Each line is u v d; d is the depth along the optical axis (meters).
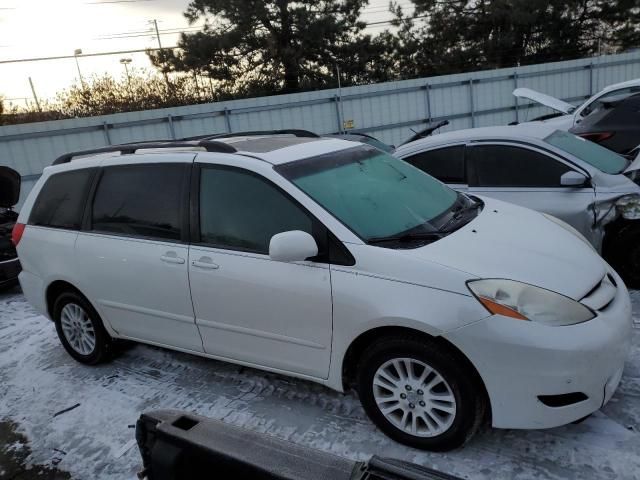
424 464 2.92
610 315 2.86
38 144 14.89
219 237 3.55
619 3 29.25
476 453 2.95
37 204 4.66
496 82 19.56
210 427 2.03
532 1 28.91
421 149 5.63
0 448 3.60
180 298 3.72
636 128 7.54
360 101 18.02
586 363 2.64
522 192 5.02
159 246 3.79
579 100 20.92
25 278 4.73
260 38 28.09
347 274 3.03
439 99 18.98
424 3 30.77
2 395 4.34
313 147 3.86
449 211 3.67
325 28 27.56
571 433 3.02
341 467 1.78
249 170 3.47
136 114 15.67
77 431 3.67
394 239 3.12
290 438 3.29
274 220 3.35
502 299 2.71
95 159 4.37
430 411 2.92
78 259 4.25
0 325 5.84
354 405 3.55
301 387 3.84
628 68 21.25
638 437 2.91
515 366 2.65
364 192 3.52
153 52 27.77
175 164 3.80
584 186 4.76
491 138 5.27
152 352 4.73
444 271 2.82
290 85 28.81
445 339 2.77
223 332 3.60
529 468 2.80
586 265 3.12
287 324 3.28
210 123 16.45
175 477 1.95
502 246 3.12
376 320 2.90
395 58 30.70
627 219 4.48
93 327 4.43
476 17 31.00
